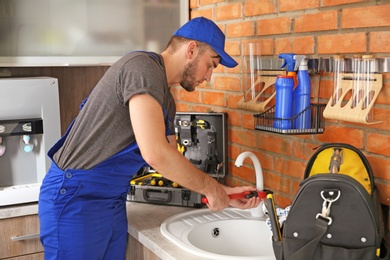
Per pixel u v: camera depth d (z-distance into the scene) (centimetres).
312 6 206
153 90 179
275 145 234
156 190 247
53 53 267
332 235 155
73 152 204
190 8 296
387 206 183
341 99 189
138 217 230
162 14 291
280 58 211
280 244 166
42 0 261
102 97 195
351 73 186
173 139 228
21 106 248
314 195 157
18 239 248
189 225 217
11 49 257
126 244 224
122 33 282
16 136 256
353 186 153
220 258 181
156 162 177
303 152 218
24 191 248
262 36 237
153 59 191
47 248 210
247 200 210
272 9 229
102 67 311
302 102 202
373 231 153
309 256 156
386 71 176
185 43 201
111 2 278
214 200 193
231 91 261
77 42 272
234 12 255
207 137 264
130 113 180
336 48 197
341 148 187
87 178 201
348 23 191
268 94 232
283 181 231
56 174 205
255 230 223
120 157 203
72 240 204
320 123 203
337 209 154
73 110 307
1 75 277
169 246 195
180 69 203
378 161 185
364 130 189
